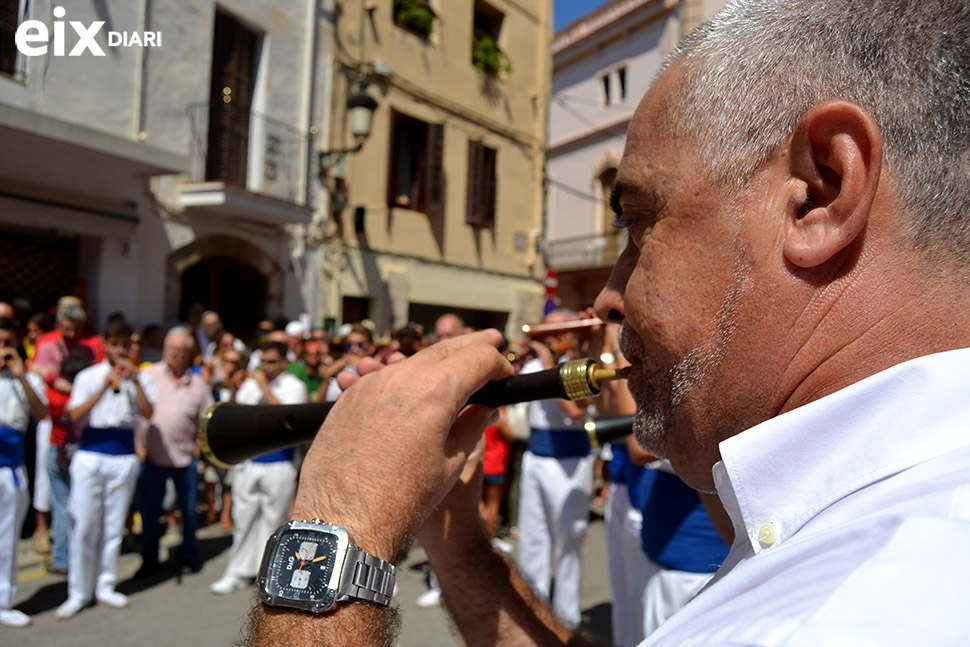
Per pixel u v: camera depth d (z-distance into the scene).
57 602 4.61
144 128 7.84
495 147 12.81
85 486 4.46
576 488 4.19
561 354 4.00
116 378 4.51
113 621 4.37
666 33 16.27
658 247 0.77
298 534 0.78
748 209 0.70
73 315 5.52
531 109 13.64
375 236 10.79
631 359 0.87
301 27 9.68
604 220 18.55
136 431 4.70
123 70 7.64
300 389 5.29
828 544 0.50
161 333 7.61
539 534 4.32
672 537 2.58
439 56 11.70
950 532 0.43
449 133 11.95
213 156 8.72
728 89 0.72
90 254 7.76
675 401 0.77
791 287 0.67
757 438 0.64
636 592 3.13
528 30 13.55
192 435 5.26
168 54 8.08
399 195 11.57
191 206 8.41
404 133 11.63
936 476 0.50
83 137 6.67
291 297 9.66
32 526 6.11
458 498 1.18
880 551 0.44
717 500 1.58
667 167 0.76
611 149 18.12
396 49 10.98
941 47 0.63
